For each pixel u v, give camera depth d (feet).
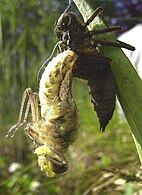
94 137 1.65
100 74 0.61
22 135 1.93
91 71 0.62
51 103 0.59
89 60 0.62
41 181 1.52
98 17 0.61
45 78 0.60
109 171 1.03
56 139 0.59
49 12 2.26
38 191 1.45
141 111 0.56
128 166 1.26
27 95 0.62
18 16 2.22
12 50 2.19
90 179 1.34
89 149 1.52
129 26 1.69
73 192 1.39
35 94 0.61
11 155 1.91
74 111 0.60
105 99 0.61
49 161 0.59
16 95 2.18
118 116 1.67
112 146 1.50
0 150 1.93
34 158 1.80
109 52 0.59
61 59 0.60
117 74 0.58
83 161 1.48
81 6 0.61
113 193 1.15
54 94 0.59
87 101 1.94
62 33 0.65
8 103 2.18
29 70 2.17
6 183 1.48
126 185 1.03
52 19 2.24
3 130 2.10
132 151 1.44
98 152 1.50
